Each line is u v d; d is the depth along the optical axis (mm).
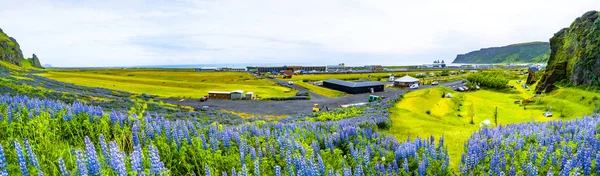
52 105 18656
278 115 74125
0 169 8695
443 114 72875
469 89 136375
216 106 86812
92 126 15453
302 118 53688
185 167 13234
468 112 79250
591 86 98812
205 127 19703
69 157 11039
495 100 105625
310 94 120625
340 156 17828
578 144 19562
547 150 18391
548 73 124438
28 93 47250
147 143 14641
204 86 139875
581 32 118375
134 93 100688
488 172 16062
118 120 16953
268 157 16094
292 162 14711
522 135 25047
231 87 138000
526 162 17422
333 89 140000
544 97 104000
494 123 62469
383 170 15695
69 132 14625
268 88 136875
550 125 30938
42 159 10289
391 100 81625
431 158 18281
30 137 12422
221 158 14016
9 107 15016
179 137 15570
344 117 54031
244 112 77312
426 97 93188
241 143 15930
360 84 132375
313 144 18844
